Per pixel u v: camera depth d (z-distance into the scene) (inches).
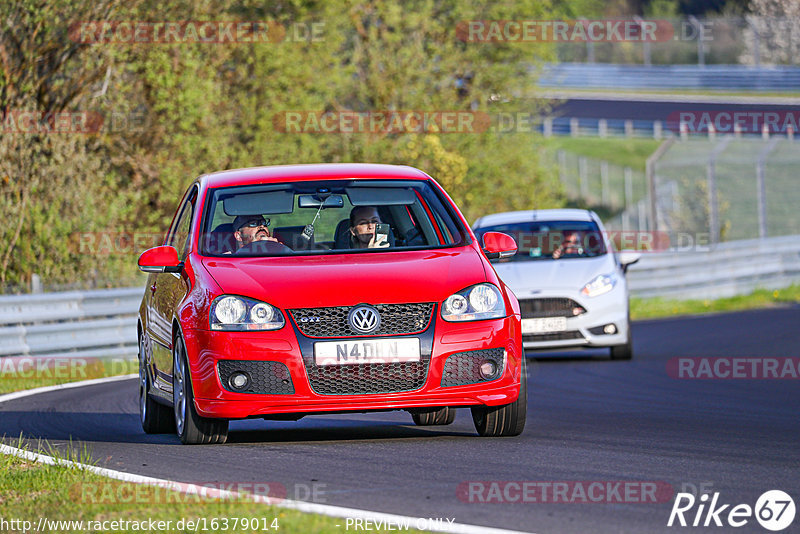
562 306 1952.5
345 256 1052.5
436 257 1045.2
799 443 1025.5
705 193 5467.5
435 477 839.7
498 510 722.8
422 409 996.6
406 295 978.1
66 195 2856.8
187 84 3321.9
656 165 4109.3
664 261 3292.3
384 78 4178.2
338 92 4057.6
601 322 1951.3
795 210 5162.4
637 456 940.6
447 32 4352.9
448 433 1109.7
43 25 3004.4
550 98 4530.0
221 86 3555.6
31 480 856.3
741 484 809.5
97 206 2960.1
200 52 3494.1
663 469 874.1
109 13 3110.2
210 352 973.8
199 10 3440.0
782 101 7701.8
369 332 966.4
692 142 4168.3
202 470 890.1
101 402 1541.6
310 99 3764.8
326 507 729.0
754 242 3540.8
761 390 1531.7
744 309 3100.4
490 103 4338.1
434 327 977.5
